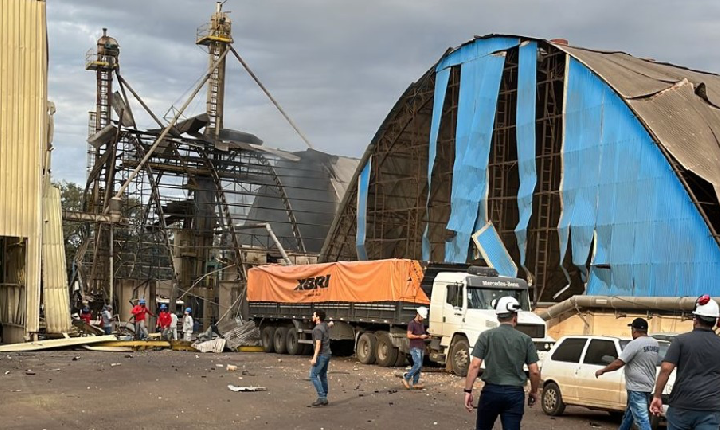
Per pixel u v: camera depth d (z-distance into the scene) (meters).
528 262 43.31
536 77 39.25
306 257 60.31
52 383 20.27
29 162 34.19
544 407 17.61
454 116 46.38
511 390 9.06
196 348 37.03
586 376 16.50
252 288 38.88
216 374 24.09
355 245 51.88
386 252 49.75
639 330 12.56
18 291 34.75
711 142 32.12
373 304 29.98
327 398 18.50
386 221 49.50
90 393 18.31
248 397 18.38
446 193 47.28
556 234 43.28
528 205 37.53
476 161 41.00
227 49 65.50
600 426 15.70
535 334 25.09
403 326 28.78
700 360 8.76
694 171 29.56
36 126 34.47
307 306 34.22
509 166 43.84
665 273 30.52
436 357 27.11
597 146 34.25
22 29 34.50
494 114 40.38
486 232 39.88
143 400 17.31
